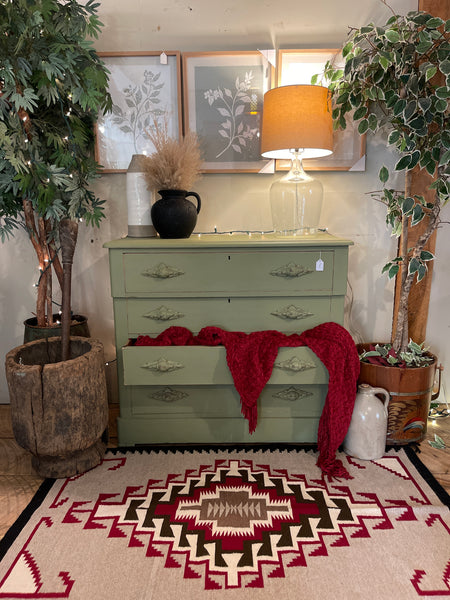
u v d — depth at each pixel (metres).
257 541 1.25
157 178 1.75
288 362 1.62
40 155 1.75
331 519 1.34
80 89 1.65
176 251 1.66
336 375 1.59
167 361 1.61
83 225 2.08
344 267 1.66
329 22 1.90
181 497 1.45
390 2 1.88
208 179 2.03
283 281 1.67
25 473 1.61
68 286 1.60
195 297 1.69
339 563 1.18
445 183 1.65
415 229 2.03
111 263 1.67
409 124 1.59
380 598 1.07
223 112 1.95
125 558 1.20
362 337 2.18
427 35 1.52
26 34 1.48
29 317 2.16
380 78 1.69
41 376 1.42
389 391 1.73
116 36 1.91
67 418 1.47
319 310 1.70
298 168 1.85
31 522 1.33
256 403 1.63
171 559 1.19
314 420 1.75
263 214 2.07
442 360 2.15
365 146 1.98
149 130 1.97
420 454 1.71
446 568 1.16
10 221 1.87
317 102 1.70
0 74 1.49
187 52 1.89
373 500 1.43
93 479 1.55
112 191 2.05
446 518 1.34
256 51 1.89
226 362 1.62
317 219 1.90
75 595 1.08
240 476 1.56
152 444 1.78
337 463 1.60
